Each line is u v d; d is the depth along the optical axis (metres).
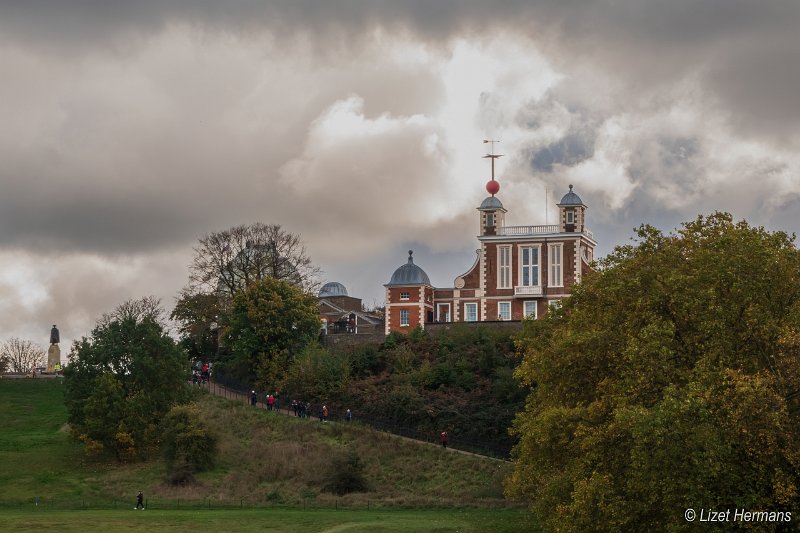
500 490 88.69
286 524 73.62
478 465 96.12
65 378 107.00
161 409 104.88
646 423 47.09
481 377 115.00
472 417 105.12
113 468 100.31
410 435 106.12
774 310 53.72
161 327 111.56
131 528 71.00
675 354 53.59
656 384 52.22
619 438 51.56
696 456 46.53
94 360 105.69
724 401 47.75
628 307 57.47
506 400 107.94
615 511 49.03
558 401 59.59
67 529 70.06
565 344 57.00
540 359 60.16
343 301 182.25
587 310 61.38
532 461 59.06
